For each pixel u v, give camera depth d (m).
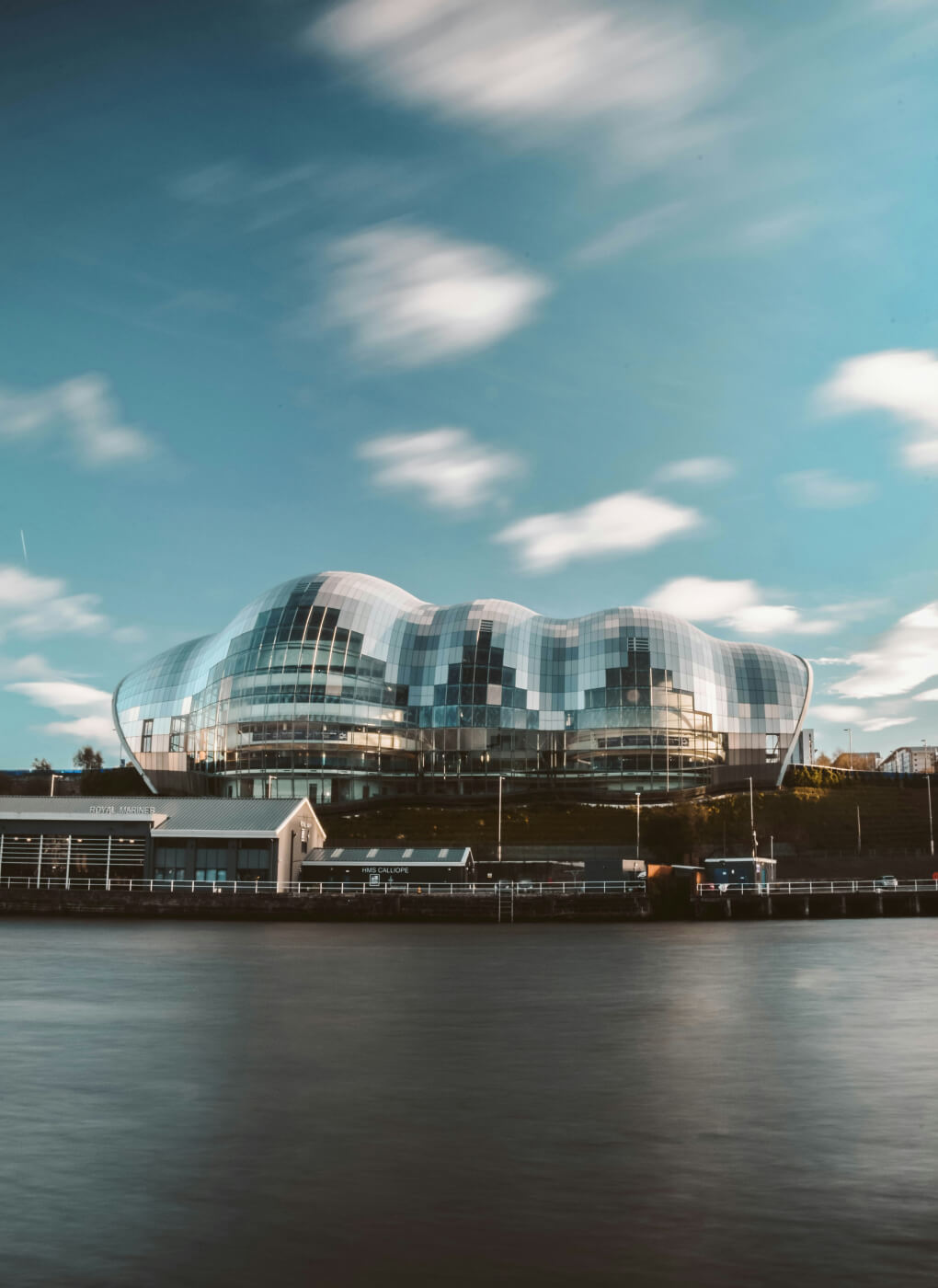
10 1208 16.23
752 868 110.62
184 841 102.50
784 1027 34.75
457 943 72.25
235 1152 19.34
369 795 159.00
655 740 161.38
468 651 165.88
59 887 102.44
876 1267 13.88
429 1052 29.89
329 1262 14.02
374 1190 17.12
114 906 98.50
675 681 164.38
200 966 54.81
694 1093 24.31
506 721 163.38
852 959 60.25
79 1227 15.38
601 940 75.50
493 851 130.38
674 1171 18.12
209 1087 24.92
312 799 156.12
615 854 131.25
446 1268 13.83
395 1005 40.19
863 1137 20.36
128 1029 33.94
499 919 96.69
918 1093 24.31
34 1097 23.91
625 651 165.75
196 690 174.50
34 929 83.88
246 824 103.38
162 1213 16.02
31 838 103.69
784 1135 20.50
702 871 113.94
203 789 166.12
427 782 161.75
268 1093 24.34
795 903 104.50
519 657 168.00
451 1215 15.88
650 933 84.06
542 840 135.75
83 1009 38.62
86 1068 27.34
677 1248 14.56
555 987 46.12
